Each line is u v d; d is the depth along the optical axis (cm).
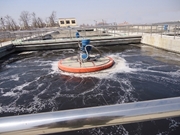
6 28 4144
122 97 548
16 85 710
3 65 1086
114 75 777
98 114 62
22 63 1130
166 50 1356
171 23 1347
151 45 1620
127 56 1199
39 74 851
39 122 59
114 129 381
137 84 655
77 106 506
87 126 62
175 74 755
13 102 553
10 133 57
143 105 65
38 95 600
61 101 544
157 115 65
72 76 794
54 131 61
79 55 1025
